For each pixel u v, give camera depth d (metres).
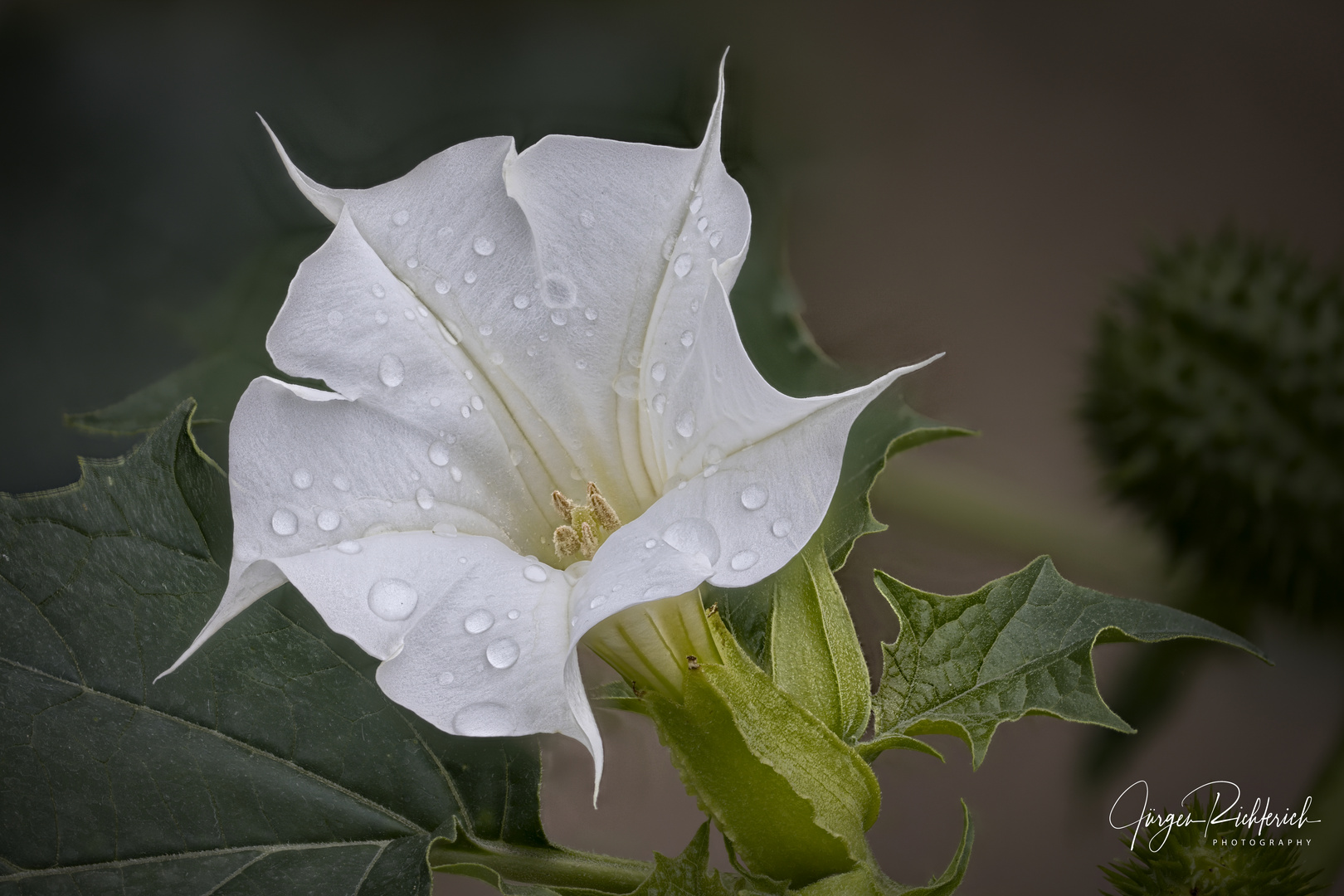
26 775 0.42
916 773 0.51
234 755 0.43
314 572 0.41
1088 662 0.44
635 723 0.47
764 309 0.49
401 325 0.42
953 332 0.52
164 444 0.43
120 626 0.43
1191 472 0.50
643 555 0.40
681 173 0.43
